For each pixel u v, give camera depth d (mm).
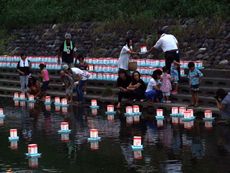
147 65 23719
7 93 29250
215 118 18938
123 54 23469
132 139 16344
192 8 28375
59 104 24375
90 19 33250
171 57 21844
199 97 20844
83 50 30719
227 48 24578
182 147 14922
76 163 13812
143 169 12922
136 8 31766
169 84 21562
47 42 33312
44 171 13164
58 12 35281
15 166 13758
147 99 22031
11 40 35438
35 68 29516
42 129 18625
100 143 16016
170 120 19125
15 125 19625
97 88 25297
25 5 39000
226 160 13375
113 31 30531
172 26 27828
